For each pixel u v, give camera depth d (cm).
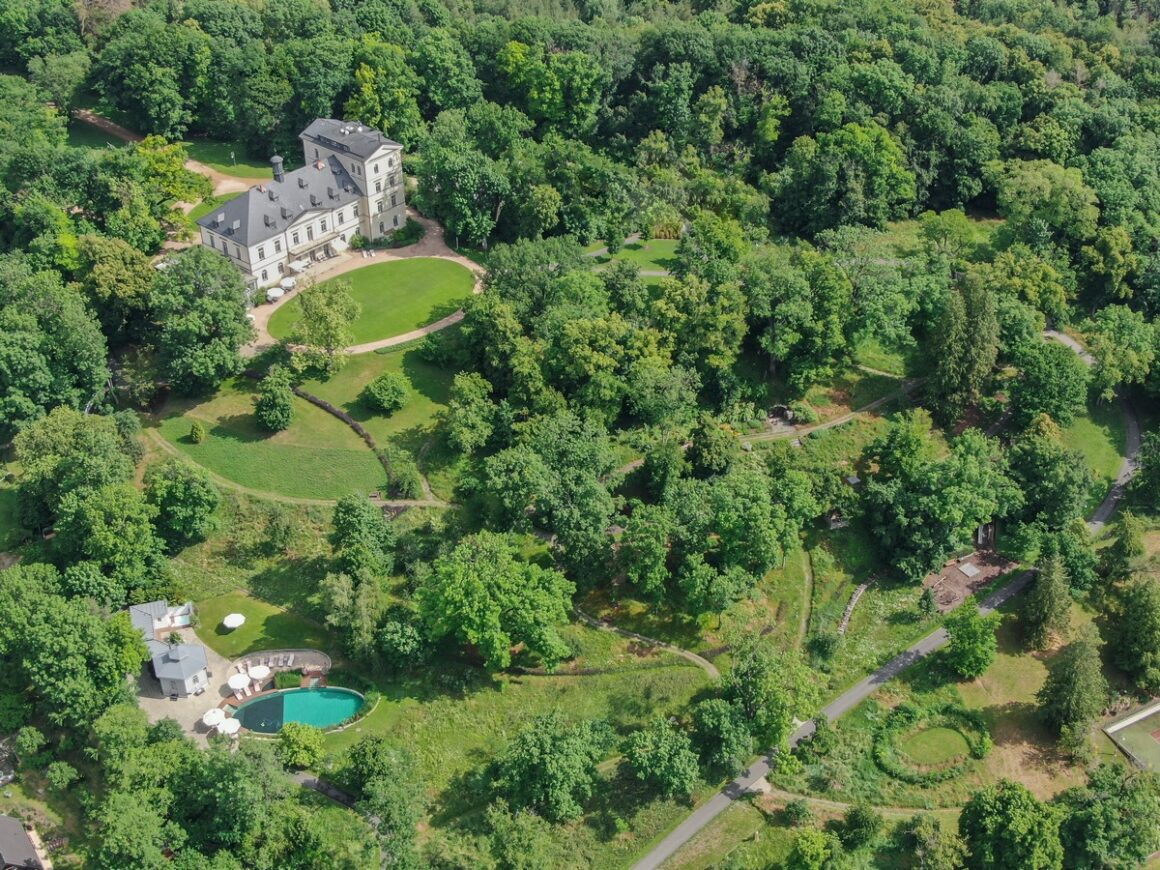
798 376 19500
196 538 16912
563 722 14950
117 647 14725
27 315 18275
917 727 15888
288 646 15862
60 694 14250
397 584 16575
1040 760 15550
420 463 18038
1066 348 19825
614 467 17712
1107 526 18900
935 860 13562
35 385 18000
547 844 13888
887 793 15000
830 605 17325
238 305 18875
